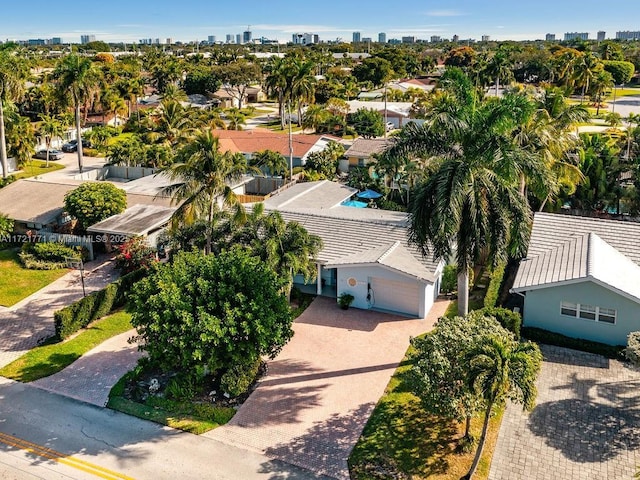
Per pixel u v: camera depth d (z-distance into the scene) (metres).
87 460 19.11
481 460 18.73
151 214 39.62
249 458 19.14
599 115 97.00
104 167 61.66
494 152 22.02
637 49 169.75
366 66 138.50
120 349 26.84
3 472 18.55
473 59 158.12
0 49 58.72
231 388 22.19
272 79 88.31
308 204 41.91
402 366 24.80
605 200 44.41
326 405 22.05
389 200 48.50
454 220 21.19
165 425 21.02
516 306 29.97
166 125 69.94
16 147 64.25
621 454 19.05
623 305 25.31
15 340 27.81
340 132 87.81
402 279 29.45
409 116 89.44
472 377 16.73
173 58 160.00
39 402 22.53
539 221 32.75
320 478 18.16
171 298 21.41
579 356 25.38
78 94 60.78
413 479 17.91
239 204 30.16
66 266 36.81
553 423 20.69
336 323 29.12
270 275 23.56
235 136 69.00
